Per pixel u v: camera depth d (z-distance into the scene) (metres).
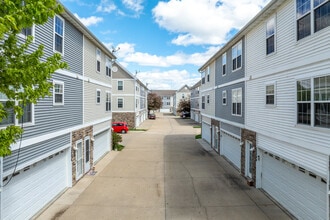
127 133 30.45
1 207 6.29
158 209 8.42
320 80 6.57
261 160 10.57
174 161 15.58
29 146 7.55
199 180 11.66
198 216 7.90
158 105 65.69
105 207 8.59
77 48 11.67
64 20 10.16
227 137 16.16
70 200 9.23
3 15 3.34
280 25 8.64
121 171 13.27
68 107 10.58
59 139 9.73
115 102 34.78
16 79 3.73
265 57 9.84
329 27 6.15
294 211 7.96
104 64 16.62
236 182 11.40
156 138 26.09
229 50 14.95
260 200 9.26
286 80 8.25
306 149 7.14
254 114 10.95
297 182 7.81
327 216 6.23
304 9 7.25
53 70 4.13
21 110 4.05
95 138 15.13
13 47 3.92
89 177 12.18
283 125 8.41
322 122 6.49
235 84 13.77
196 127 38.19
